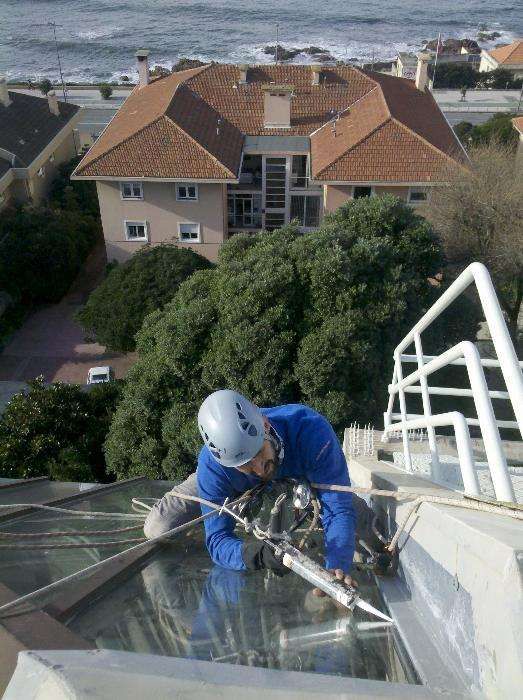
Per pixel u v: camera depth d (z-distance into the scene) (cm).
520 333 2145
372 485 358
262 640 204
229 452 242
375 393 1212
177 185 2452
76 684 110
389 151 2380
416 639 187
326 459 259
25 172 2762
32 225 2525
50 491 432
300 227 2762
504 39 8188
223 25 8719
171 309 1351
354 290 1191
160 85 2981
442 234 2055
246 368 1156
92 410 1432
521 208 1975
